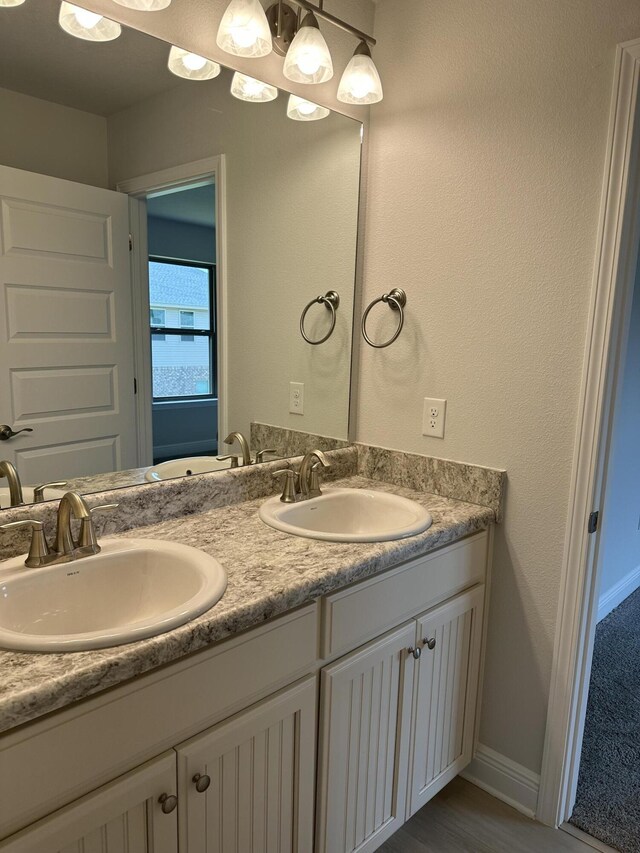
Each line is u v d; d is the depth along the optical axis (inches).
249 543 53.4
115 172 55.7
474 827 65.7
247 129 64.3
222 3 59.8
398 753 59.0
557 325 59.7
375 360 76.9
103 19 52.2
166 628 37.0
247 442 69.2
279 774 47.2
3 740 30.9
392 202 72.7
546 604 64.2
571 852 62.4
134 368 58.9
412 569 56.5
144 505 57.6
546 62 57.9
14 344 50.8
